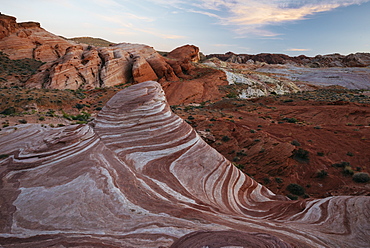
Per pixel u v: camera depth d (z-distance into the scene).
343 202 6.93
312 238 5.33
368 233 5.39
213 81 73.88
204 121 32.41
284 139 23.47
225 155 21.52
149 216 6.01
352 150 19.59
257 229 5.68
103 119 11.91
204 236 4.21
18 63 67.62
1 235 5.36
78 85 58.81
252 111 41.41
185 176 9.21
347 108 35.41
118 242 4.90
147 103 12.09
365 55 148.50
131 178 8.04
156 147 10.41
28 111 33.47
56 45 80.06
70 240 5.04
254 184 10.59
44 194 6.98
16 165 8.79
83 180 7.62
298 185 14.93
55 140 10.13
